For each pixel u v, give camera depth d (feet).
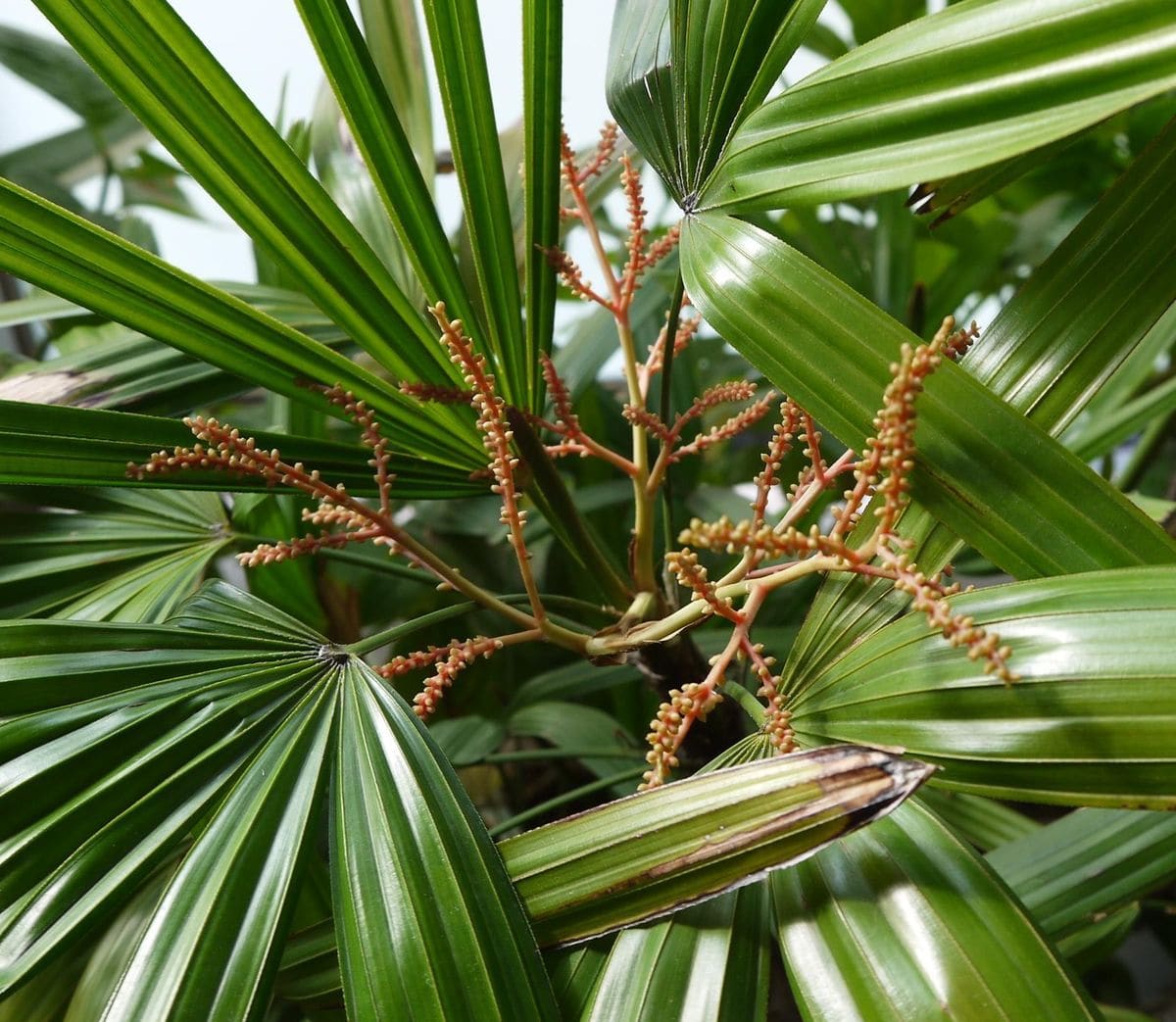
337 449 1.56
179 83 1.34
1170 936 2.60
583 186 2.07
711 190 1.35
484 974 1.07
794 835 1.05
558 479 1.63
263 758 1.23
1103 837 1.73
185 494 1.88
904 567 1.02
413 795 1.17
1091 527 1.11
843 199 1.14
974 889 1.07
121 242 1.34
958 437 1.14
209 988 1.07
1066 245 1.23
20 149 3.12
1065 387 1.19
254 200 1.44
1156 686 0.98
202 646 1.33
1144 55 0.97
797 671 1.28
